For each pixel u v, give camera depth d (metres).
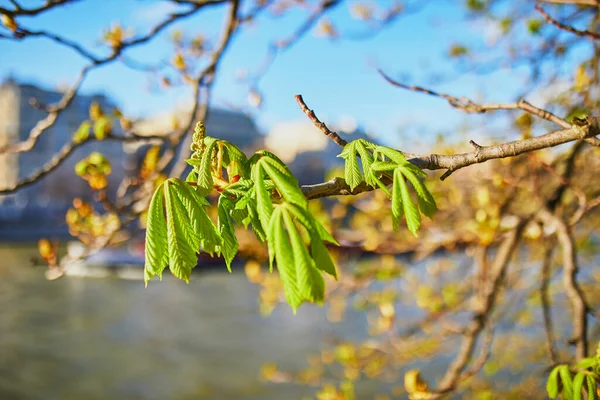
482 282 5.76
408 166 1.66
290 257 1.31
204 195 1.61
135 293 36.00
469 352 4.87
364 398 13.71
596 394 2.31
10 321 28.38
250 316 29.88
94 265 40.75
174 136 4.52
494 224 5.69
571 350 7.92
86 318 29.39
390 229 7.07
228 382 19.83
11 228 56.66
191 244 1.48
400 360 7.09
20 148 4.13
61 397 18.50
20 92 61.12
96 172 4.44
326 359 7.80
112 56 3.78
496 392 7.69
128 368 21.55
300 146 24.20
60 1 3.07
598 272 8.99
